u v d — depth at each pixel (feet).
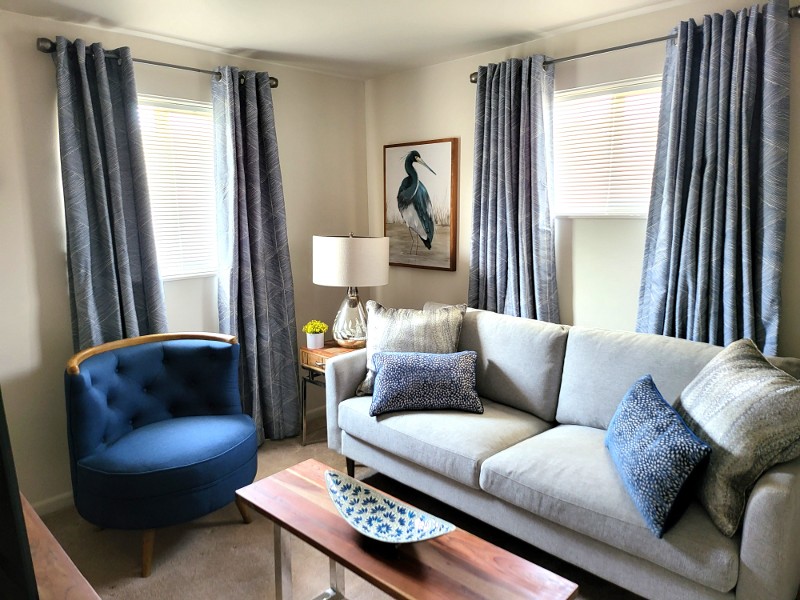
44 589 4.37
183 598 6.82
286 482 6.53
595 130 9.42
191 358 8.84
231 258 10.31
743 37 7.35
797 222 7.56
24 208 8.35
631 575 5.92
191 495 7.40
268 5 7.95
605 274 9.58
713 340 7.94
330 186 12.55
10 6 7.79
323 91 12.14
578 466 6.56
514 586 4.83
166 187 10.11
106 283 8.93
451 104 11.26
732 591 5.26
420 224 12.16
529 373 8.60
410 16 8.55
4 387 8.44
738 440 5.32
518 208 9.89
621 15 8.64
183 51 9.92
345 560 5.15
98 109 8.75
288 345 11.36
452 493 7.62
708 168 7.72
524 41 9.89
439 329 9.27
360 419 8.59
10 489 3.10
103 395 7.85
